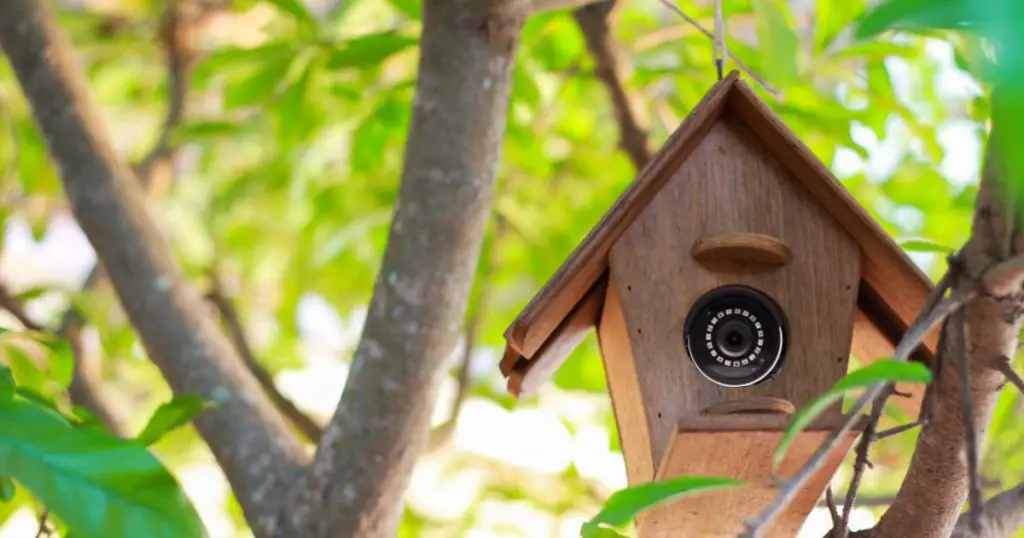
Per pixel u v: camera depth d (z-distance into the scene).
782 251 1.56
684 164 1.59
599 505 2.56
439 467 3.11
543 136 2.27
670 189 1.58
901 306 1.60
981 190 1.38
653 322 1.57
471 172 1.70
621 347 1.60
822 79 2.12
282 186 2.39
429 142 1.70
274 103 2.10
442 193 1.70
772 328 1.57
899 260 1.56
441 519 2.58
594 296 1.62
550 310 1.55
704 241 1.56
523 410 2.73
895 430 1.45
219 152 2.70
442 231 1.70
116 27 2.54
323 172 2.39
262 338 3.04
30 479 1.32
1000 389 1.43
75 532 1.31
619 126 2.07
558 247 2.30
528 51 2.09
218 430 1.79
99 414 2.02
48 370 1.80
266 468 1.77
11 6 1.89
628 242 1.57
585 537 1.35
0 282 2.07
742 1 2.05
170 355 1.83
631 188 1.56
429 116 1.70
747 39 2.19
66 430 1.33
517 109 2.22
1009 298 1.38
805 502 1.55
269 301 3.01
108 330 2.13
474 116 1.70
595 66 2.05
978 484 1.35
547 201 2.41
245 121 2.28
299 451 1.79
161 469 1.33
